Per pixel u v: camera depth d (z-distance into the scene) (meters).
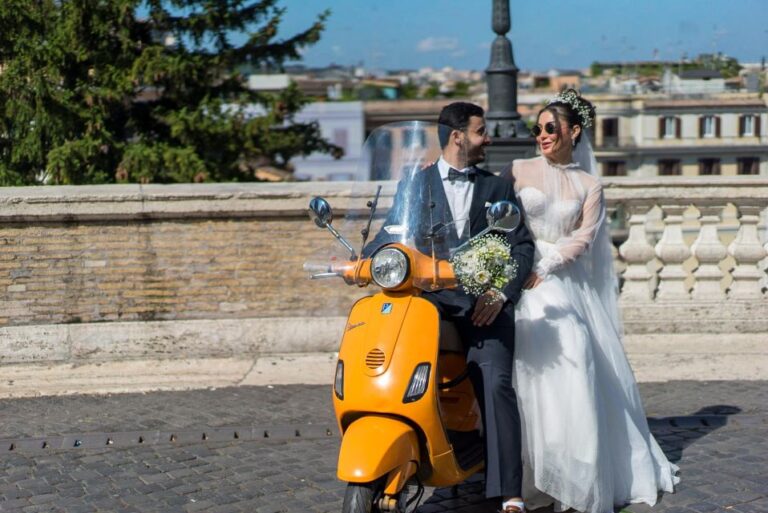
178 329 8.00
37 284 7.93
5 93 12.91
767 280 8.55
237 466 5.57
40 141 13.02
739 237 8.27
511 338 4.64
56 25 13.43
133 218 7.93
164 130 14.30
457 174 4.57
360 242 4.77
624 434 4.99
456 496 5.12
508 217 4.21
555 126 4.95
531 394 4.73
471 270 4.18
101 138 13.14
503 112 10.88
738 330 8.25
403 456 4.02
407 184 4.59
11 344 7.88
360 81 71.50
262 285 8.10
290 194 7.99
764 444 5.75
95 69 13.35
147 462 5.66
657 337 8.20
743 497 4.96
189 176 13.28
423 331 4.18
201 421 6.42
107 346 7.96
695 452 5.65
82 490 5.21
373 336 4.17
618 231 8.41
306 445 5.94
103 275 7.99
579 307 5.00
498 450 4.55
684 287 8.34
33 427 6.35
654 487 4.96
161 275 8.02
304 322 8.09
